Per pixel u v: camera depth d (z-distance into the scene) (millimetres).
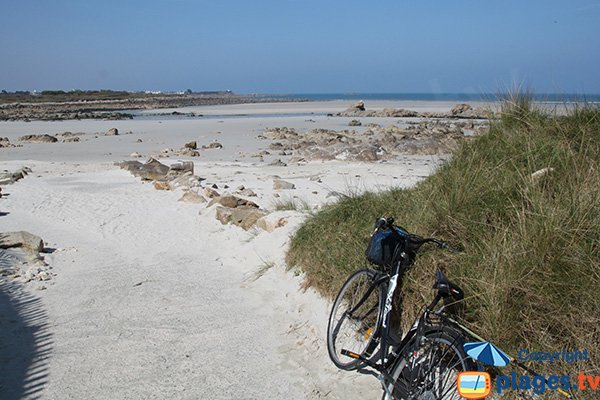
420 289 4859
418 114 54719
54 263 8352
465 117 50594
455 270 4762
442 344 3889
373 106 80000
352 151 20906
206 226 10383
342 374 4844
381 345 4441
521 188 5215
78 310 6477
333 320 5121
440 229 5297
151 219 11062
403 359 4090
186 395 4609
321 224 7062
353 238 6262
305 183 14539
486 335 4141
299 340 5520
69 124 45094
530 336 4051
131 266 8266
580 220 4539
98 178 16328
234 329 5902
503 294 4219
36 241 8812
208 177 16219
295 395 4602
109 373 4977
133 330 5902
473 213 5227
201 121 48844
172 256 8789
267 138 31688
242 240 9062
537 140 6238
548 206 4777
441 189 6059
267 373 4969
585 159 5500
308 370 5000
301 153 22562
